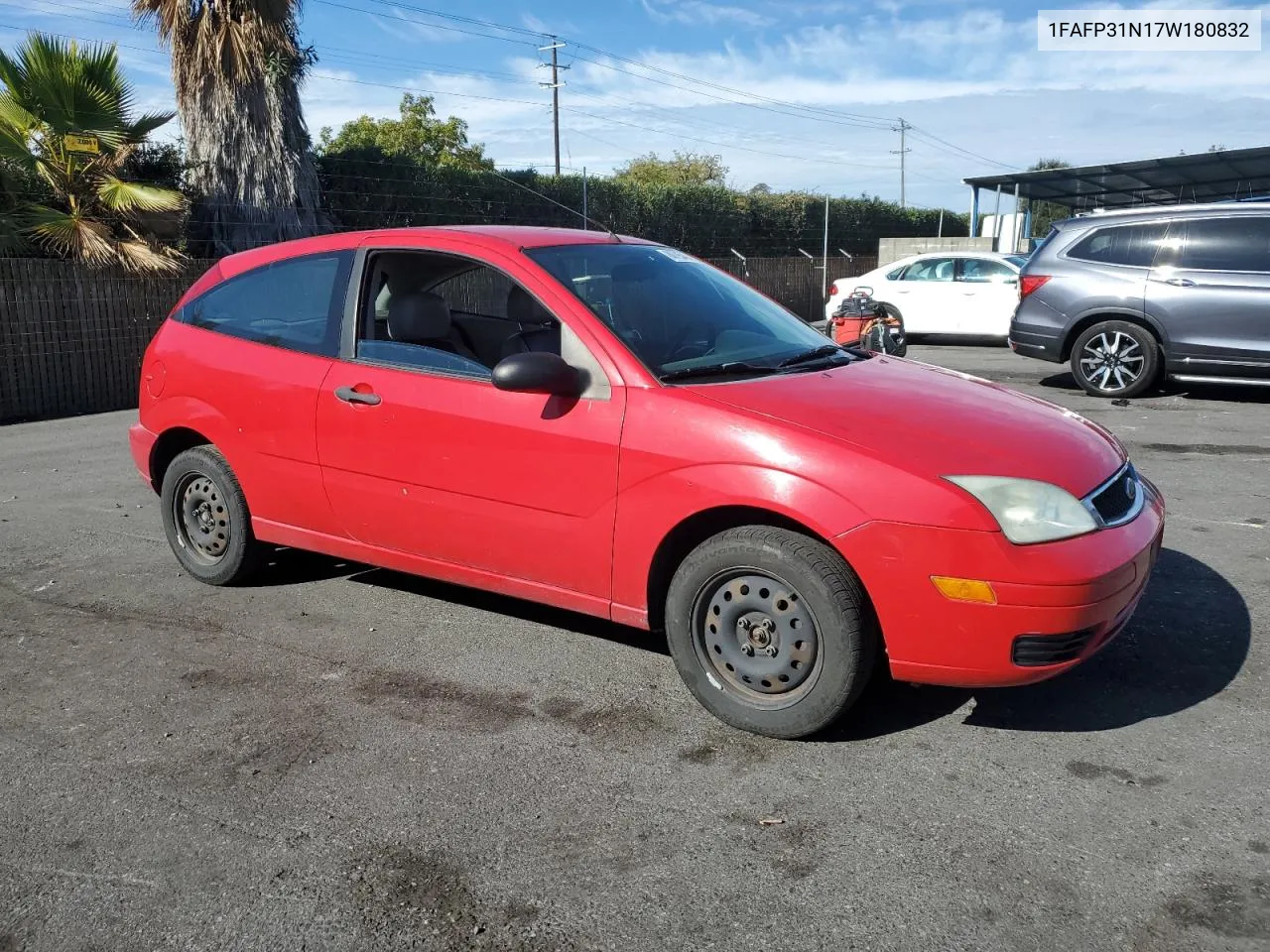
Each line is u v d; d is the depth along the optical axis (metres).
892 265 17.30
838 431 3.39
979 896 2.68
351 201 17.91
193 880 2.84
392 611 4.84
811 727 3.44
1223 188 26.64
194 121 14.78
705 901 2.70
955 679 3.27
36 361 11.58
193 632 4.62
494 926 2.63
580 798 3.20
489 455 3.99
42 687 4.08
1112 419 9.13
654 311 4.12
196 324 5.11
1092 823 3.00
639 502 3.64
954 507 3.18
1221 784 3.19
